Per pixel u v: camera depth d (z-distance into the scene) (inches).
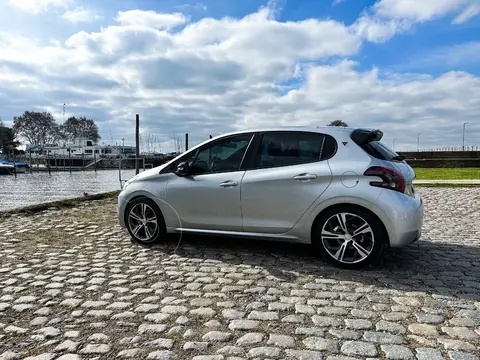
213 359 94.5
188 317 118.6
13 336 106.9
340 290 141.3
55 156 2095.2
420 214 163.8
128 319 117.3
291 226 173.9
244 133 191.2
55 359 94.7
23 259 184.1
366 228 160.2
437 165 1077.8
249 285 146.9
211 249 198.8
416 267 168.4
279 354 96.7
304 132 178.9
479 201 385.4
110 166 2073.1
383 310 123.4
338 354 96.6
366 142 169.6
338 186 163.0
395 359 94.2
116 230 251.6
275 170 177.9
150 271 164.6
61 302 130.7
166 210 203.3
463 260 179.5
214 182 189.9
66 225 270.2
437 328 110.5
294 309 124.5
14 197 548.1
